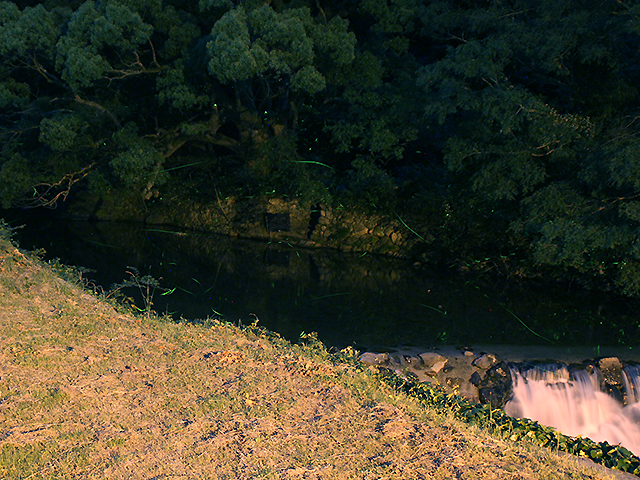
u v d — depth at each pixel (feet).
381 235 60.85
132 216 77.66
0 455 14.19
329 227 63.31
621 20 37.68
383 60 59.47
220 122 63.36
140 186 66.95
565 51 41.09
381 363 31.42
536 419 30.60
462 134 49.08
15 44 53.98
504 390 30.89
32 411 16.61
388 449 15.44
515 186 44.70
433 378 31.04
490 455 15.42
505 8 45.60
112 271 50.11
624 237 38.24
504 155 44.29
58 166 61.87
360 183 63.67
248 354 22.50
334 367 21.84
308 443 15.57
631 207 36.83
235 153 74.02
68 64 51.13
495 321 39.78
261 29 47.73
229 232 69.21
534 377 31.55
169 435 15.66
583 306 43.88
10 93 61.41
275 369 20.98
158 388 18.72
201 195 72.84
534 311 42.34
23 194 67.97
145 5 54.03
